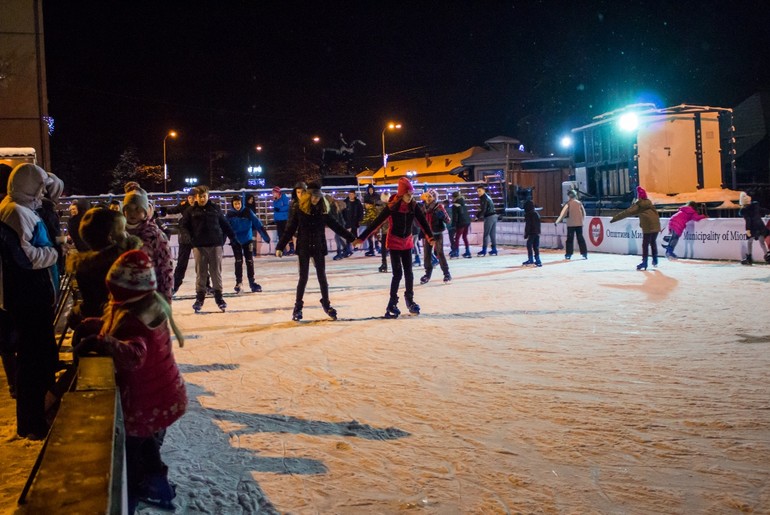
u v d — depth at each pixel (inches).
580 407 199.5
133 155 2464.3
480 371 246.1
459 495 142.3
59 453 72.5
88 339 116.8
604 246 752.3
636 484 145.0
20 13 581.6
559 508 134.8
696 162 784.3
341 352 287.6
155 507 137.3
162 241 195.0
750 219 558.9
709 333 298.4
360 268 708.7
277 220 927.0
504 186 1112.8
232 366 268.1
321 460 164.2
